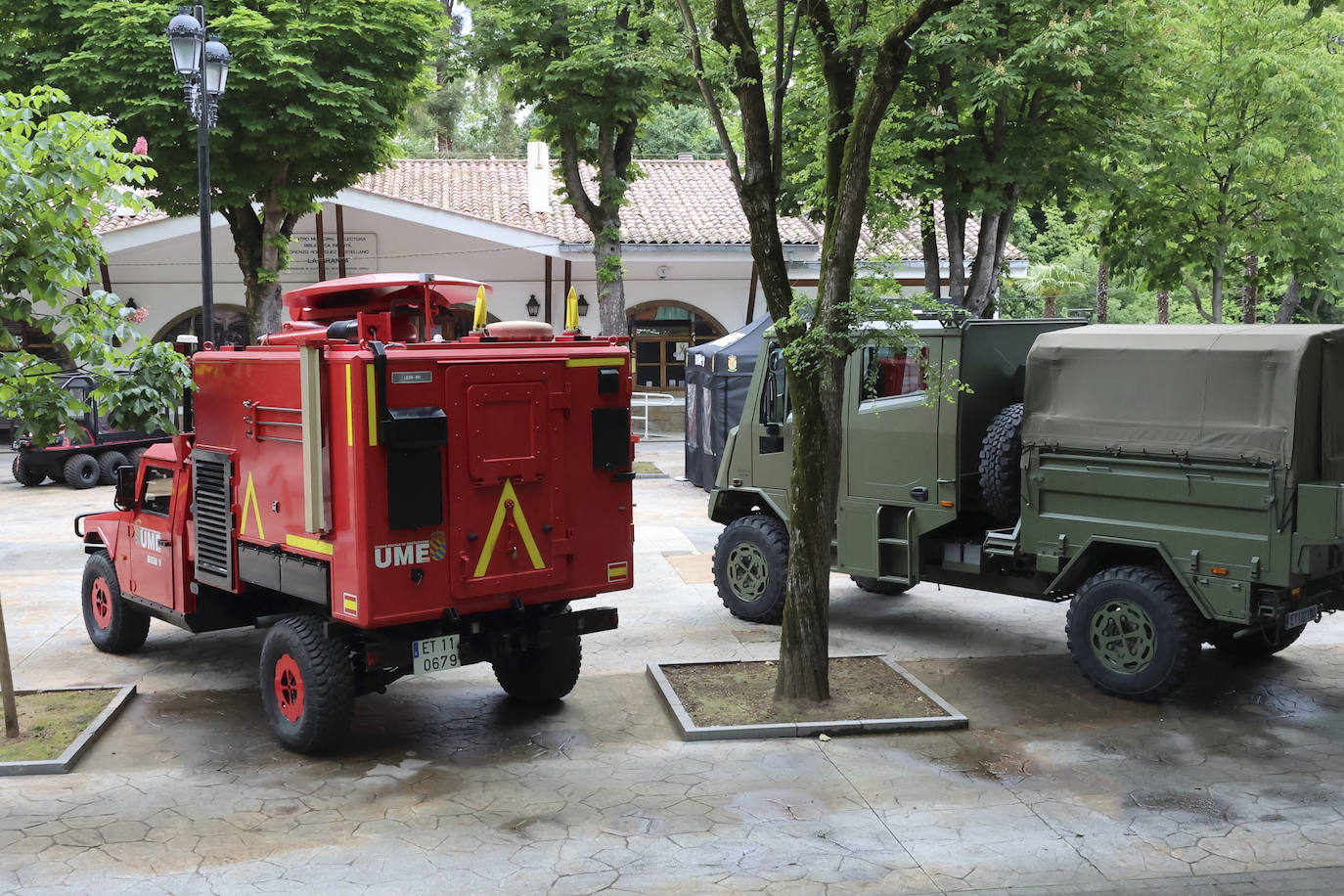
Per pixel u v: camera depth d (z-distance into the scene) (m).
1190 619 7.61
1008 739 7.25
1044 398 8.24
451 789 6.43
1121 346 7.83
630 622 10.25
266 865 5.47
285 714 7.06
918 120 13.96
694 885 5.28
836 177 7.84
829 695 7.84
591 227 19.45
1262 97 15.68
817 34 7.78
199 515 7.88
